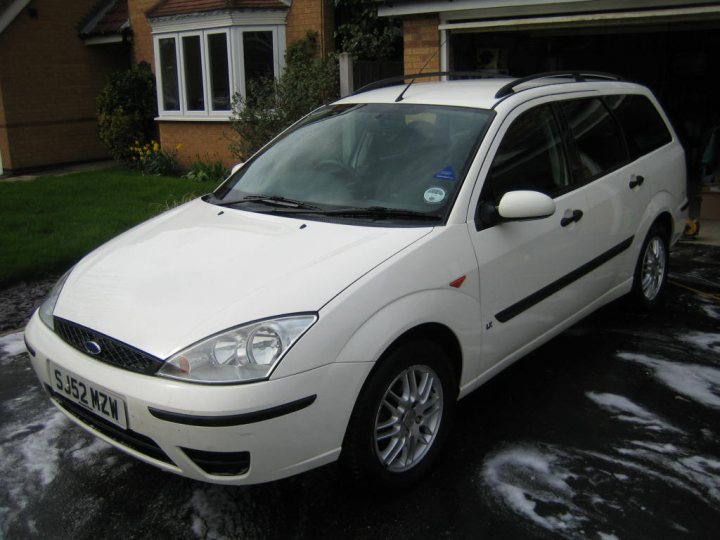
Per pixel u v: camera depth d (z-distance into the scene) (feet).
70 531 9.59
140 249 11.09
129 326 9.04
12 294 20.35
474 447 11.28
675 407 12.49
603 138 14.47
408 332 9.68
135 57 47.39
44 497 10.35
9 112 45.14
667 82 39.65
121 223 27.32
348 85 30.42
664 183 16.24
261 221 11.33
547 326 12.69
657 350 14.90
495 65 31.24
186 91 42.83
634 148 15.46
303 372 8.47
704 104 38.99
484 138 11.48
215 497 10.25
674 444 11.29
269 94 36.76
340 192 11.81
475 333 10.78
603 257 13.99
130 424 8.67
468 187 10.91
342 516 9.70
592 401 12.75
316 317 8.71
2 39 44.21
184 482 10.65
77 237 25.08
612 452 11.07
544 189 12.40
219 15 39.14
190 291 9.38
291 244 10.23
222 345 8.45
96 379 8.93
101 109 46.60
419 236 10.16
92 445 11.78
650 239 16.07
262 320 8.61
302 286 9.04
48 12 46.44
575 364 14.30
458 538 9.18
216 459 8.44
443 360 10.35
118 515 9.91
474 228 10.77
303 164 13.00
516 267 11.44
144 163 43.47
